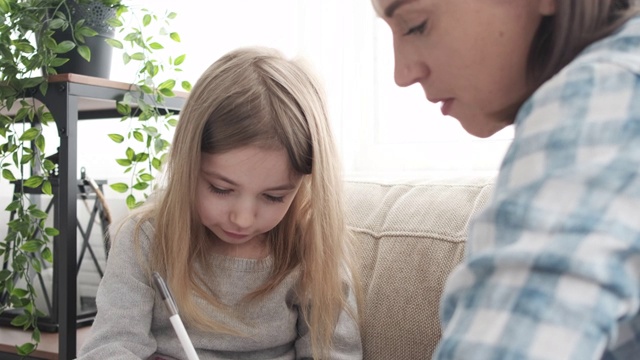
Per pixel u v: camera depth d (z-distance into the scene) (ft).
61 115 4.47
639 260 1.25
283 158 3.44
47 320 5.20
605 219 1.25
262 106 3.46
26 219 4.80
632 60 1.44
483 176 4.10
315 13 5.79
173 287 3.68
